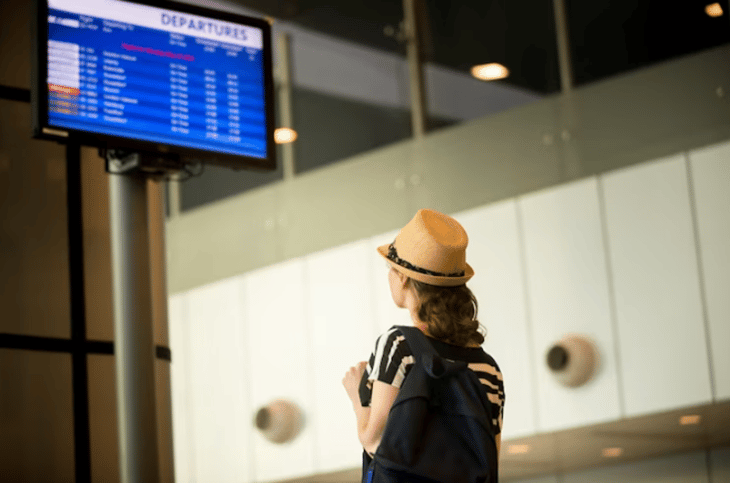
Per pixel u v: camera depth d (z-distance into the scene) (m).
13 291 3.35
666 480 7.52
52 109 2.94
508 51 8.47
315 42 9.80
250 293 10.13
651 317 7.30
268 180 10.02
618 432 7.54
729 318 6.88
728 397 6.83
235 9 9.14
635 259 7.43
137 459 2.96
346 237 9.40
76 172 3.61
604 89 7.75
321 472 9.34
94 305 3.55
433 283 2.13
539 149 8.09
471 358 2.13
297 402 9.62
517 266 8.15
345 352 9.30
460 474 1.96
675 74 7.31
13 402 3.28
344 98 9.58
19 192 3.44
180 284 10.70
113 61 3.09
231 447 10.12
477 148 8.55
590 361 7.54
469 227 8.52
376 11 9.48
